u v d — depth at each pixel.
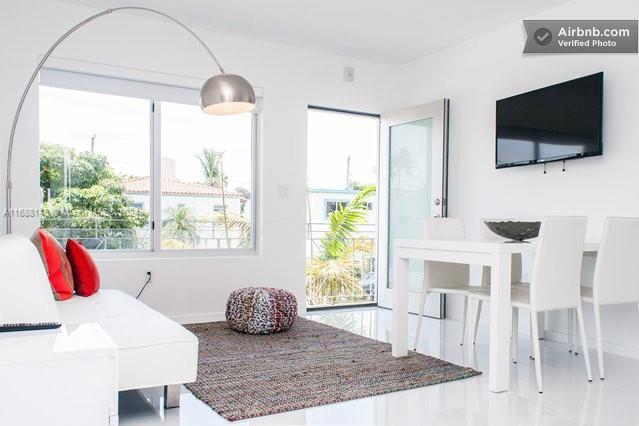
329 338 3.80
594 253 3.55
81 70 4.07
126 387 2.12
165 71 4.39
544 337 4.04
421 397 2.57
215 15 4.25
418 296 5.09
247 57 4.75
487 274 3.82
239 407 2.37
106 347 1.68
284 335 3.89
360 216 6.53
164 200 4.52
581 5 3.82
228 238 4.80
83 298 2.97
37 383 1.58
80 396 1.63
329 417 2.29
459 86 4.88
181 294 4.42
